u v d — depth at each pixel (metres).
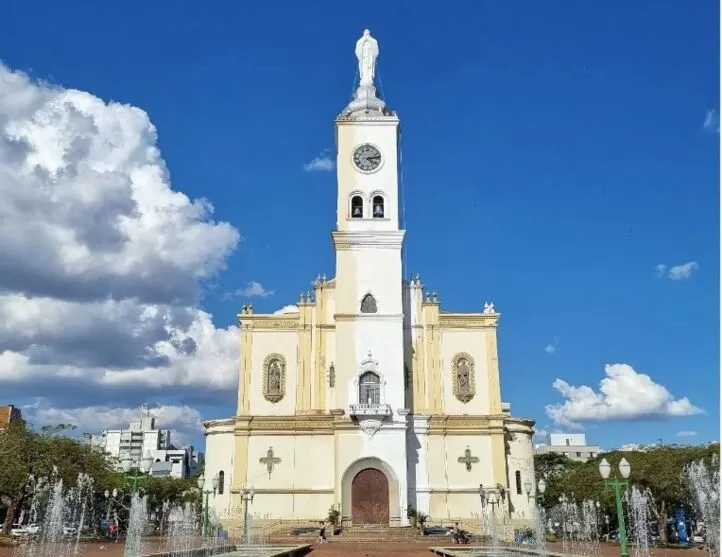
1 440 59.12
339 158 69.19
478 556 39.41
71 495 65.62
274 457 64.81
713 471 57.62
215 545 50.16
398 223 67.69
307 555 42.66
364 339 64.88
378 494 61.72
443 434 65.25
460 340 68.12
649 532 66.25
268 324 68.56
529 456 68.31
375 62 75.06
